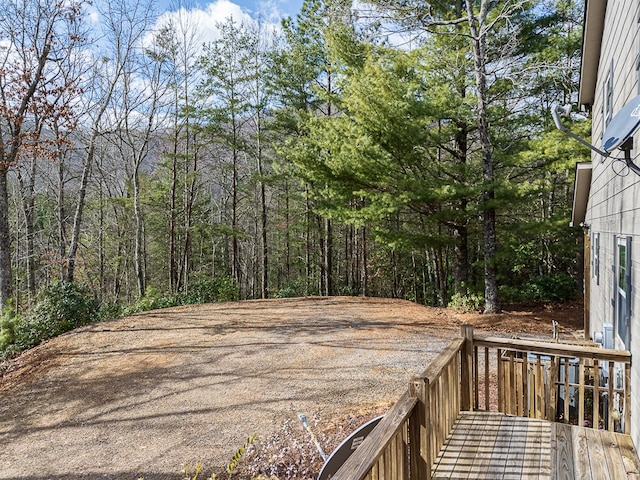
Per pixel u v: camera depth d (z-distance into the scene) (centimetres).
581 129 1122
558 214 1216
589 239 941
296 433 544
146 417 621
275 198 2669
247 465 485
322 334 993
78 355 899
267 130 2142
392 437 235
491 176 1126
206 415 614
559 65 1144
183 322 1141
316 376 735
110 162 2453
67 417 639
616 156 535
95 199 2588
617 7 549
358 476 184
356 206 1698
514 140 1299
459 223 1251
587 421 515
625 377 393
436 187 1109
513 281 1717
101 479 478
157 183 2528
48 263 1580
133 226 2636
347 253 2642
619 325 538
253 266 2866
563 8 1213
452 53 1184
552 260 1803
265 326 1086
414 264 2356
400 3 1091
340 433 531
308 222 2248
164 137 1967
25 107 1117
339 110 1633
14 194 2234
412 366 766
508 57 1183
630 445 370
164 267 2938
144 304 1434
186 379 753
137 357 873
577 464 341
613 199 573
